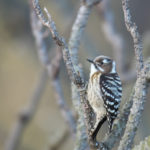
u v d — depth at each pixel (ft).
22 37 66.69
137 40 21.90
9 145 51.83
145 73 21.80
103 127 37.60
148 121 57.11
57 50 34.83
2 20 65.62
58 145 39.24
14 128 51.70
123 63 48.65
